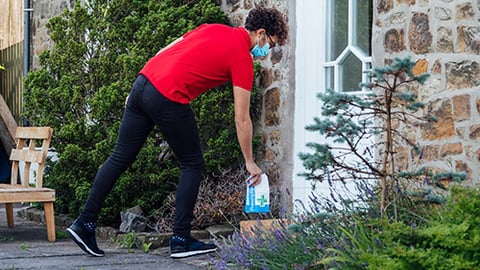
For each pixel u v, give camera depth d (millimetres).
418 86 5340
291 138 6566
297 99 6566
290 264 4289
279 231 4668
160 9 6984
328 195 6238
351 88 6223
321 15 6473
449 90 5172
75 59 6859
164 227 6258
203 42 5129
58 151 6859
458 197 3562
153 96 5094
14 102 10242
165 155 6734
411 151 5348
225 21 7164
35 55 9977
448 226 3434
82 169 6672
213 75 5121
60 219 7156
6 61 10469
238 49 5066
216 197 6477
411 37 5414
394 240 3520
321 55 6469
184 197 5328
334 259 3715
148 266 5102
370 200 4594
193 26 6773
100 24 6887
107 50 6863
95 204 5379
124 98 6480
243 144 5094
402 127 5418
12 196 6004
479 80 5020
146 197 6621
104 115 6527
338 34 6379
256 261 4488
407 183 4902
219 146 6613
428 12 5309
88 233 5414
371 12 6078
